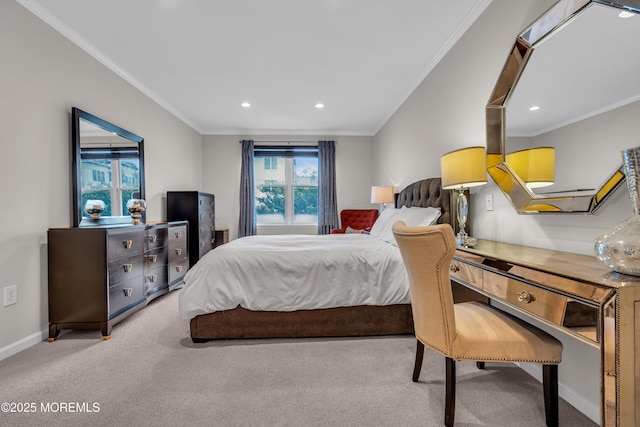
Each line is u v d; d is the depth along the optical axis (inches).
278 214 226.8
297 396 59.3
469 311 59.4
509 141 69.3
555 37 57.7
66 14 88.9
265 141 221.0
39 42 87.3
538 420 52.5
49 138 90.6
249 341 84.6
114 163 120.0
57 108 93.6
